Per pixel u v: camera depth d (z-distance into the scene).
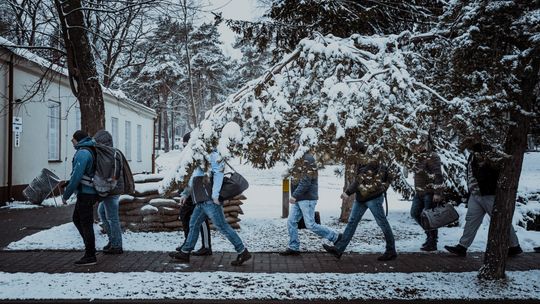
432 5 10.32
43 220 11.30
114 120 24.25
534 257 7.64
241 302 5.41
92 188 6.99
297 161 5.23
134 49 13.38
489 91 5.43
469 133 5.54
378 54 5.89
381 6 10.02
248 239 8.99
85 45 9.80
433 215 7.71
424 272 6.68
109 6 10.13
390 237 7.38
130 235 9.05
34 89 14.51
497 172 7.32
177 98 36.28
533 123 6.24
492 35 5.37
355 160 5.37
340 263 7.23
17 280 6.10
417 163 5.77
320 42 5.93
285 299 5.48
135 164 28.86
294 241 7.73
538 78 5.87
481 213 7.54
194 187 6.93
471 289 5.81
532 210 9.87
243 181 6.95
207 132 5.48
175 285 5.94
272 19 10.16
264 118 5.45
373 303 5.42
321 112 5.23
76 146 7.08
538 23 5.06
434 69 6.37
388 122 5.14
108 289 5.76
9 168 13.87
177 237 8.93
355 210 7.40
